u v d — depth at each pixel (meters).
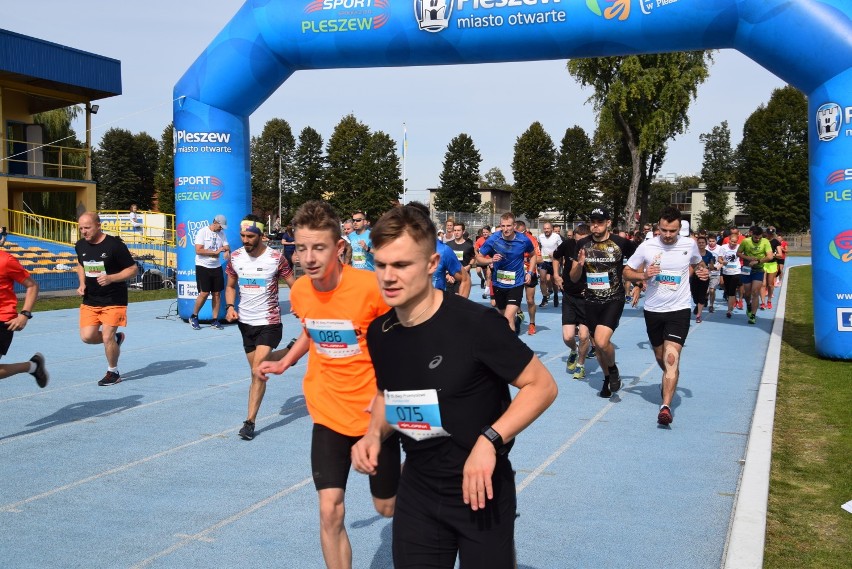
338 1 12.30
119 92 26.73
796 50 10.14
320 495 3.46
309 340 3.84
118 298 8.57
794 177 74.81
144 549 4.12
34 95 26.06
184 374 9.41
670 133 38.00
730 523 4.55
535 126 96.19
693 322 15.67
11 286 6.55
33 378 9.03
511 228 10.44
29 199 29.78
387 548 4.16
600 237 7.90
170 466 5.65
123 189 87.31
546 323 15.49
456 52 11.98
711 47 11.19
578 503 4.90
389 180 91.56
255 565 3.92
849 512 4.62
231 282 6.61
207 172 13.75
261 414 7.37
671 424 7.04
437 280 8.41
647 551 4.13
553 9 11.26
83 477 5.37
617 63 36.31
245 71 13.20
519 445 6.30
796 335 13.33
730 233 16.28
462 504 2.46
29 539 4.25
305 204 3.58
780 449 6.04
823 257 10.23
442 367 2.41
